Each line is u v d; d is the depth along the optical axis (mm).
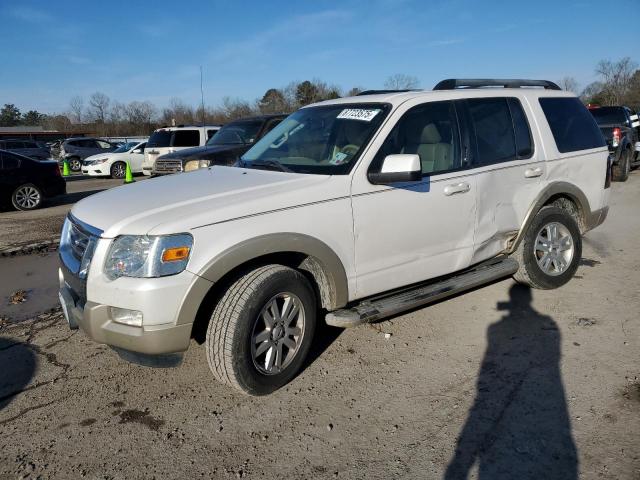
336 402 3273
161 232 2904
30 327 4578
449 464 2674
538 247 4797
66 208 12195
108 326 2992
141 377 3648
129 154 21172
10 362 3904
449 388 3383
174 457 2801
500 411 3104
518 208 4543
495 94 4578
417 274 3947
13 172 11711
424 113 4023
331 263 3432
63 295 3418
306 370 3674
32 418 3178
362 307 3656
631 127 13812
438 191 3926
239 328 3082
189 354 3965
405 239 3803
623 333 4051
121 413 3217
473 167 4191
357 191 3537
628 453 2689
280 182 3479
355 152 3666
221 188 3441
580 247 5055
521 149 4586
